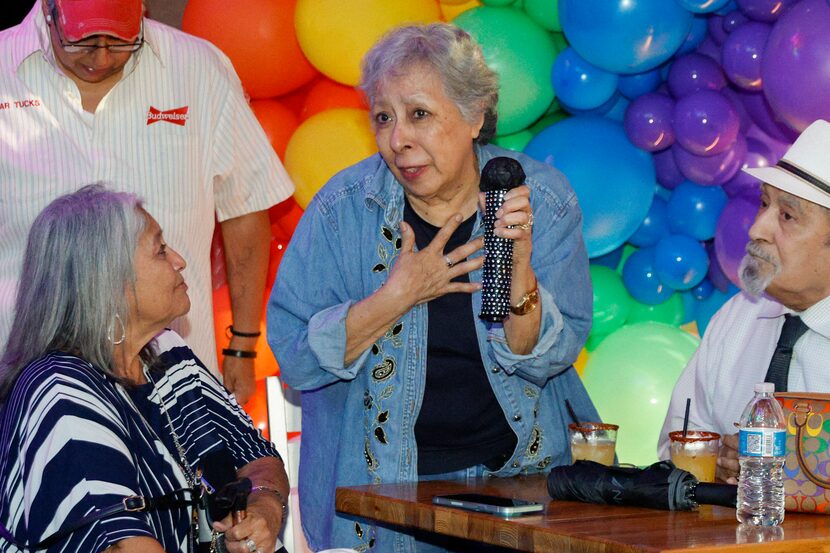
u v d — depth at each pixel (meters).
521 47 4.01
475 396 2.66
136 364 2.43
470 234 2.66
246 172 3.54
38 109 3.18
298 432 3.21
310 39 3.92
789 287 2.48
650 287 4.29
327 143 3.99
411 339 2.64
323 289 2.74
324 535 2.80
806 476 2.12
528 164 2.72
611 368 3.97
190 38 3.43
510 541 2.04
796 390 2.57
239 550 2.27
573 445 2.54
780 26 3.72
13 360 2.23
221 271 4.10
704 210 4.20
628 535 1.91
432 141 2.45
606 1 3.78
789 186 2.41
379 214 2.71
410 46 2.45
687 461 2.37
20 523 2.05
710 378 2.86
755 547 1.83
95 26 2.91
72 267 2.21
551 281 2.61
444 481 2.61
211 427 2.52
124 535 2.02
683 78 4.11
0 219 3.22
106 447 2.09
